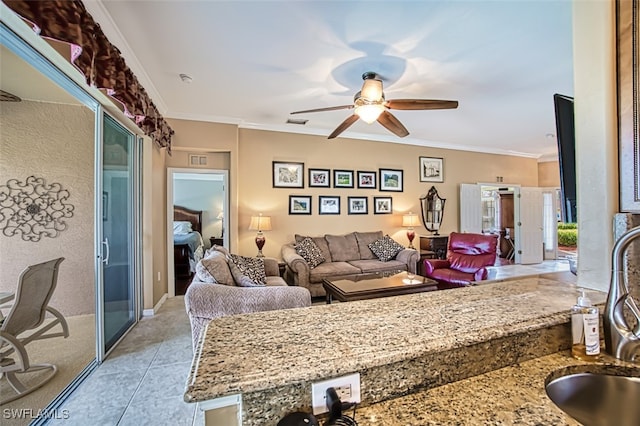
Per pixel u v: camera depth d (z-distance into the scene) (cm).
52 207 334
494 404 72
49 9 146
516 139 597
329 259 499
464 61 288
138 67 291
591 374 90
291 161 520
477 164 676
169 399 201
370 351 73
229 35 244
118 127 309
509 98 380
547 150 705
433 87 346
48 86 299
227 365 67
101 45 198
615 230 113
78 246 343
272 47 262
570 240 972
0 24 165
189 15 219
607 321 95
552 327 96
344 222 554
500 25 233
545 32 241
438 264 432
